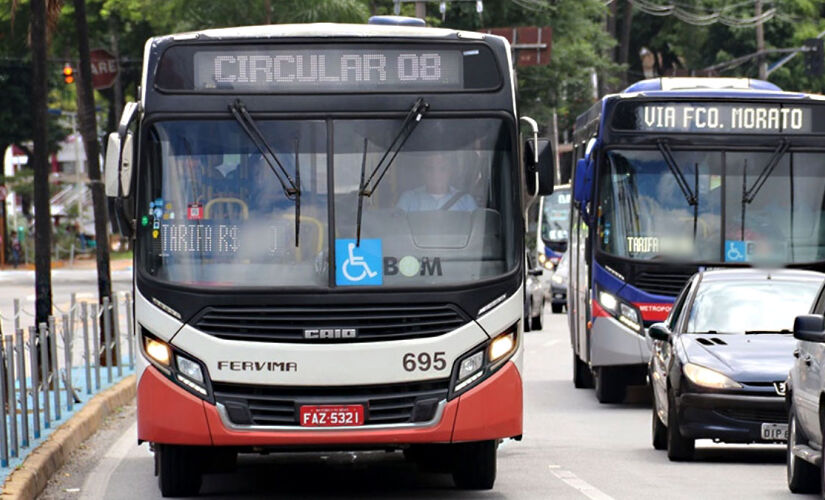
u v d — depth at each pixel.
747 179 43.84
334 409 25.56
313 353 25.50
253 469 32.03
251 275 25.75
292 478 30.58
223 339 25.61
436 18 110.88
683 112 44.06
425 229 26.00
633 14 161.25
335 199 25.98
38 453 31.78
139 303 25.89
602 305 43.94
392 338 25.66
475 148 26.31
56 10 46.41
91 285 115.25
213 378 25.58
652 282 43.62
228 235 25.92
